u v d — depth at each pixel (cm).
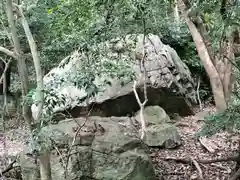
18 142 636
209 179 491
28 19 590
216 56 565
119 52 484
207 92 963
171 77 771
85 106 641
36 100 304
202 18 567
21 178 487
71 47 477
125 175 429
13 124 715
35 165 432
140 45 718
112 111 692
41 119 315
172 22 1008
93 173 432
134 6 441
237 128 352
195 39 554
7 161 536
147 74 738
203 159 542
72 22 469
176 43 1004
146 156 456
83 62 401
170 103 771
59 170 427
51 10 525
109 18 445
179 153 578
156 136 600
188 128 703
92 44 414
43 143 304
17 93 814
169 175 507
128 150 450
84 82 347
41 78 324
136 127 640
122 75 447
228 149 570
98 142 446
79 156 431
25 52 643
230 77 566
